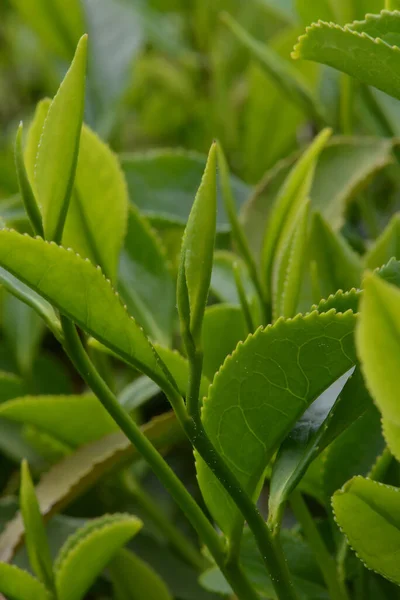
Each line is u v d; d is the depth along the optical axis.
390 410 0.29
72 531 0.47
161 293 0.45
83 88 0.34
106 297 0.33
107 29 0.70
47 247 0.33
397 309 0.28
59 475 0.42
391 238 0.43
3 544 0.41
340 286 0.43
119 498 0.53
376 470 0.38
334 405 0.35
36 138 0.39
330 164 0.47
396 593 0.40
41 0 0.68
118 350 0.34
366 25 0.35
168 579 0.48
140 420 0.53
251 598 0.35
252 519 0.34
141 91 0.85
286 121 0.67
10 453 0.53
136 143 0.86
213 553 0.35
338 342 0.34
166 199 0.53
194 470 0.59
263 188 0.48
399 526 0.33
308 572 0.40
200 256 0.33
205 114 0.77
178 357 0.38
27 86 0.99
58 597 0.38
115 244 0.40
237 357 0.34
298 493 0.38
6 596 0.38
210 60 0.79
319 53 0.34
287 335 0.34
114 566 0.44
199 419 0.34
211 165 0.33
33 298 0.35
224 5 0.82
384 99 0.52
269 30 0.84
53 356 0.69
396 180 0.61
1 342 0.59
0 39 0.98
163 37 0.76
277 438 0.35
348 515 0.33
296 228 0.38
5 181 0.62
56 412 0.44
